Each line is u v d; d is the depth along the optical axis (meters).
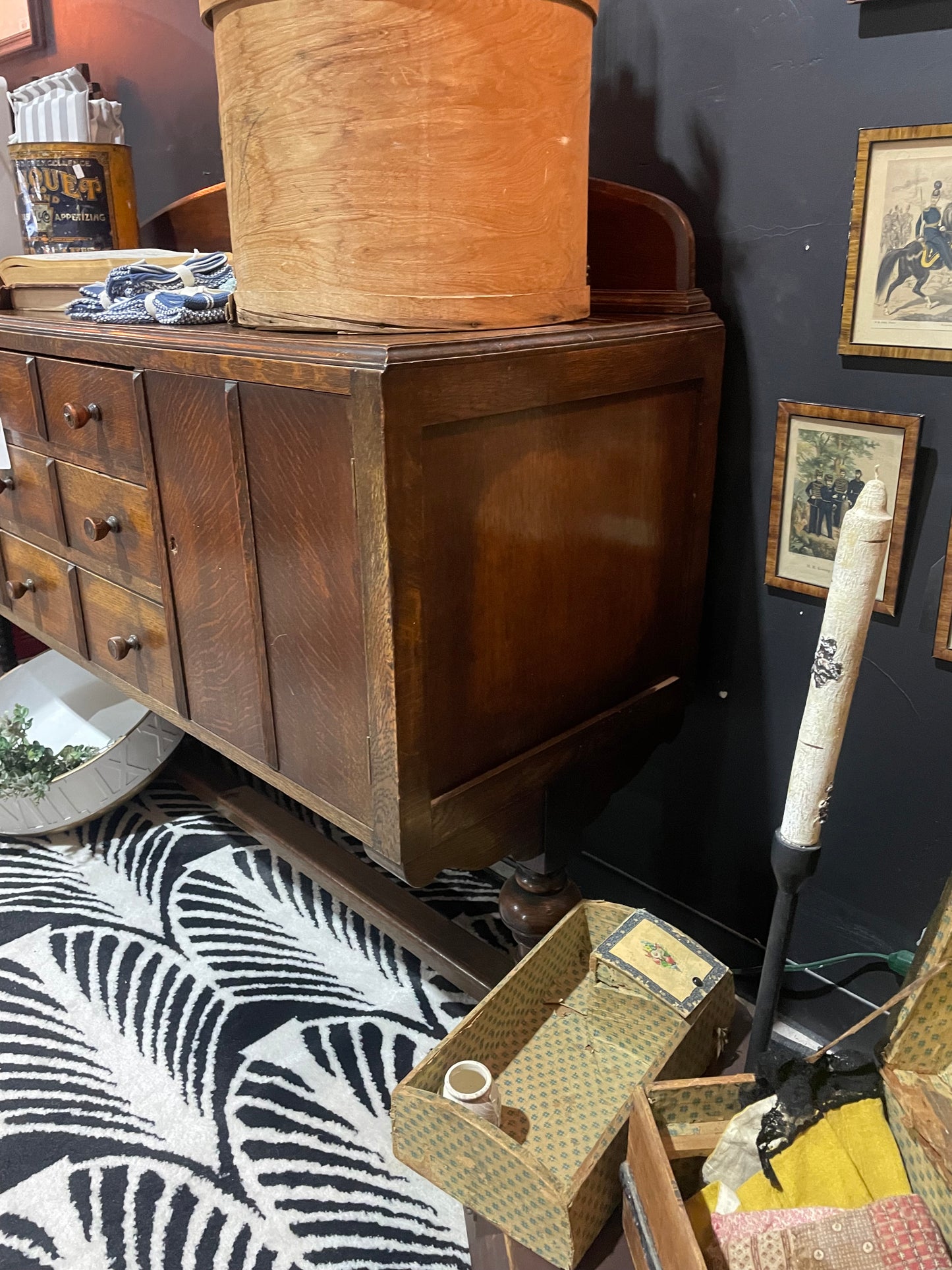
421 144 0.76
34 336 1.14
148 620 1.14
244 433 0.86
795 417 1.02
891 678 1.04
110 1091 1.16
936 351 0.91
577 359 0.86
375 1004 1.29
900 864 1.09
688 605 1.13
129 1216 1.01
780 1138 0.71
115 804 1.60
